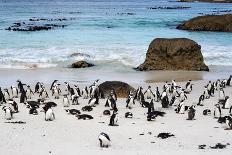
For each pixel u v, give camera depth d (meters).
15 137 24.77
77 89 38.72
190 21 100.00
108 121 29.42
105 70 52.50
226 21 98.56
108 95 37.00
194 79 48.12
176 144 23.75
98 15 144.50
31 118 29.92
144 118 30.41
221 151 22.11
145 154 21.52
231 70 53.47
